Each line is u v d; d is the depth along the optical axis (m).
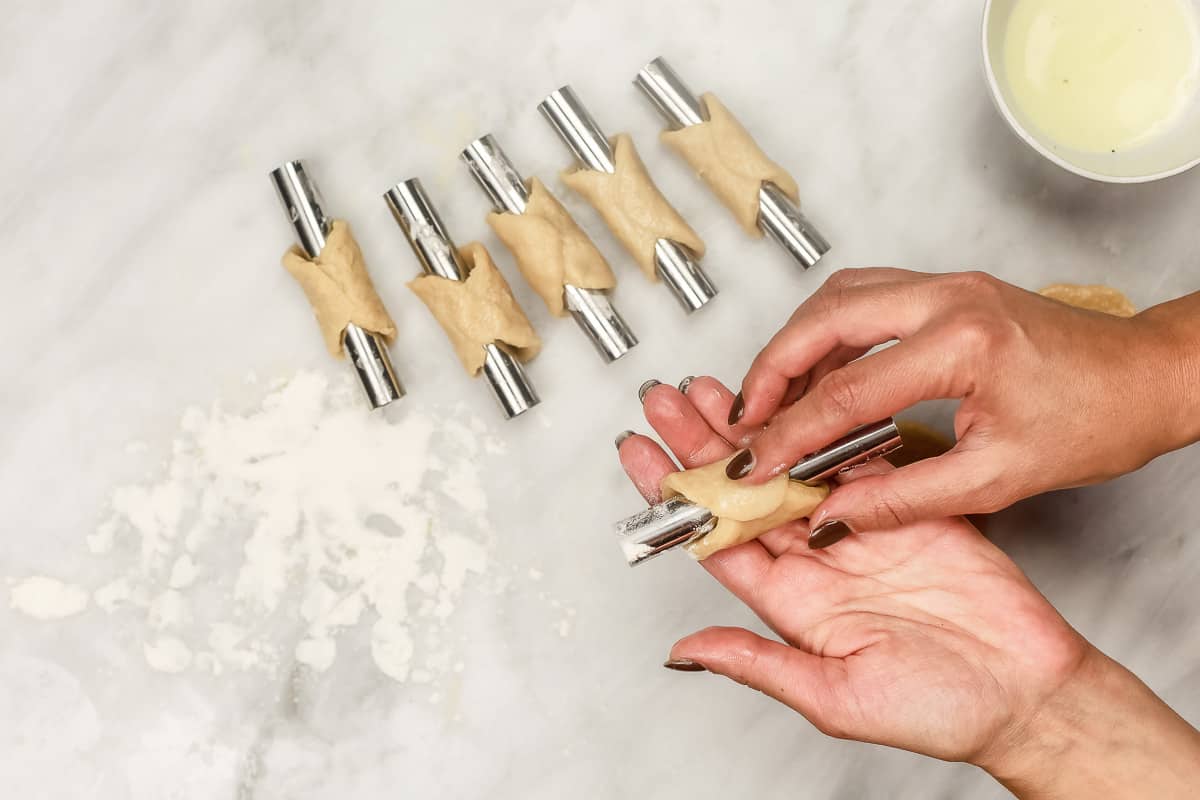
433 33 0.57
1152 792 0.46
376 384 0.55
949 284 0.46
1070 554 0.56
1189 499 0.55
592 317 0.54
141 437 0.57
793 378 0.50
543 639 0.56
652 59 0.57
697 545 0.48
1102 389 0.45
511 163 0.56
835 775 0.56
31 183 0.57
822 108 0.57
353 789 0.56
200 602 0.56
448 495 0.56
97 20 0.58
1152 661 0.56
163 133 0.57
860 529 0.46
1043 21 0.53
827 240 0.57
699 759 0.56
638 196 0.54
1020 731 0.46
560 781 0.56
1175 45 0.52
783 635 0.49
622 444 0.51
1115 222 0.56
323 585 0.56
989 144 0.57
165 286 0.57
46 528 0.57
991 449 0.45
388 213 0.57
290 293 0.57
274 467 0.57
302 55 0.57
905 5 0.57
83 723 0.56
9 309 0.57
